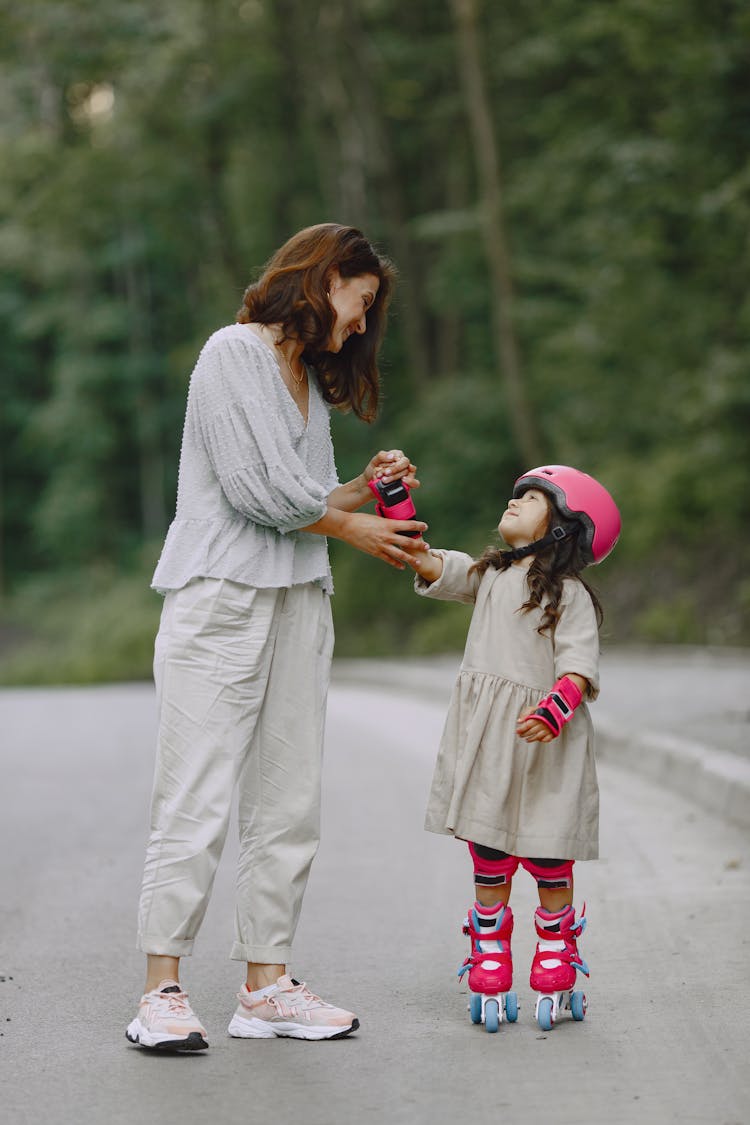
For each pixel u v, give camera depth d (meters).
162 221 35.41
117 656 33.97
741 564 21.28
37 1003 4.88
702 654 18.86
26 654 37.81
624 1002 4.75
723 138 20.14
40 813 8.92
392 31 34.38
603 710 11.88
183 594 4.39
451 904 6.25
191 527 4.41
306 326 4.36
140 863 7.36
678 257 21.69
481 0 30.69
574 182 23.41
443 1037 4.41
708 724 10.64
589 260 26.44
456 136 33.78
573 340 23.81
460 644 26.94
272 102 34.75
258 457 4.29
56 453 52.12
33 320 50.00
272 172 36.59
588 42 23.33
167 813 4.34
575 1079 3.99
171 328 50.66
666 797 8.80
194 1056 4.26
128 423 51.97
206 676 4.36
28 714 15.98
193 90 33.47
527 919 5.96
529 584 4.54
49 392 55.12
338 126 35.31
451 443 30.58
